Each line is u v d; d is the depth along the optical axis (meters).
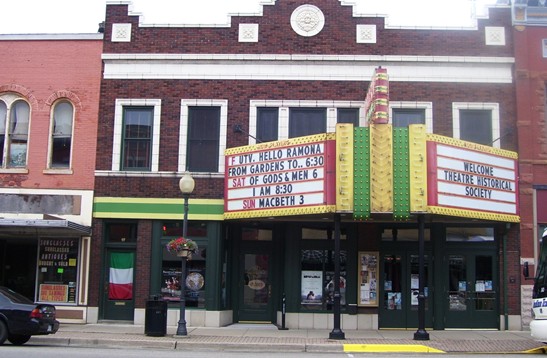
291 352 16.00
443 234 21.09
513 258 20.77
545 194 20.88
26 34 22.34
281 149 19.03
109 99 21.92
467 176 18.64
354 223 21.02
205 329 19.91
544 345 16.81
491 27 21.72
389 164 17.39
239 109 21.58
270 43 21.78
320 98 21.47
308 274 20.98
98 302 21.11
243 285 21.69
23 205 21.66
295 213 18.36
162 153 21.55
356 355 15.29
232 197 20.23
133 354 14.59
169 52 21.92
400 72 21.50
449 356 15.20
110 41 22.16
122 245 21.45
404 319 20.80
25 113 22.36
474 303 20.88
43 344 16.81
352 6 21.80
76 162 21.73
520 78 21.36
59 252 21.53
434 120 21.30
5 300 16.14
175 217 21.12
